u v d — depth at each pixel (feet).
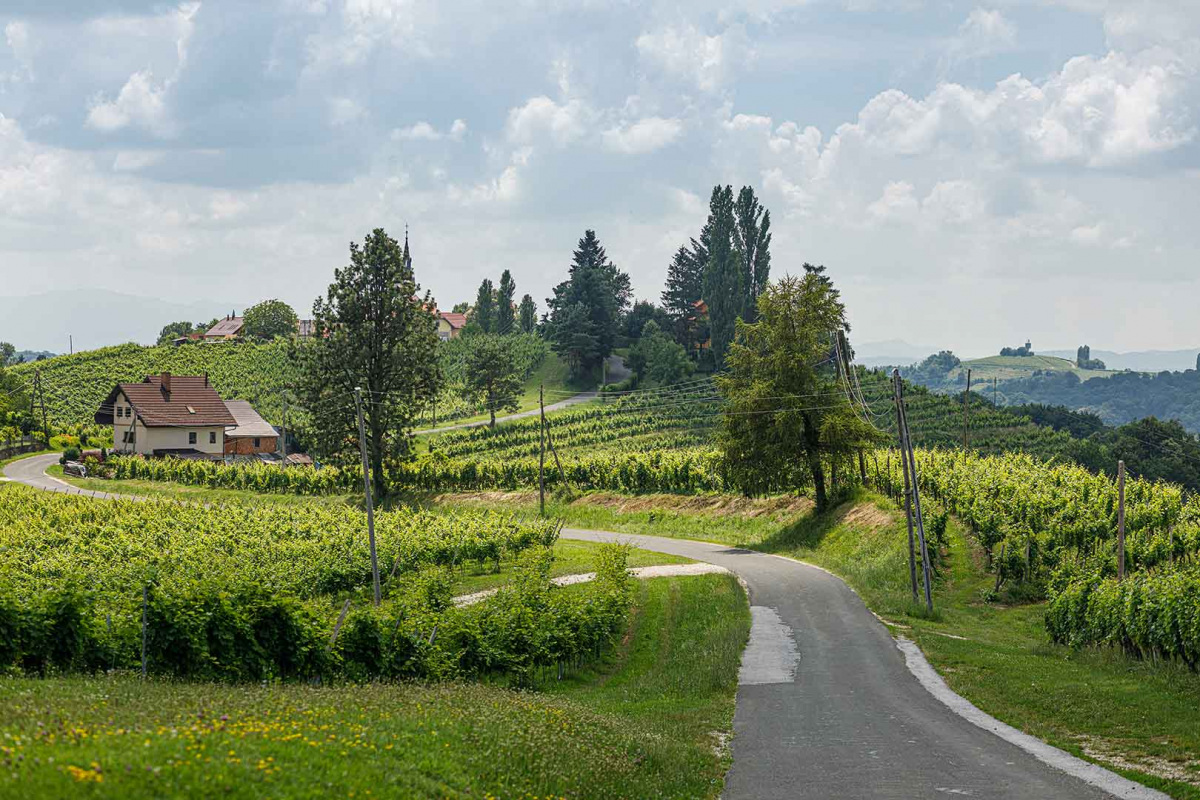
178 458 336.90
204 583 78.13
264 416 455.22
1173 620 94.94
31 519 199.62
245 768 35.06
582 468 281.95
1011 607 146.41
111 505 212.64
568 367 544.62
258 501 284.41
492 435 396.57
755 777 57.52
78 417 457.27
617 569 129.49
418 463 307.17
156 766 33.19
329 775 37.06
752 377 220.84
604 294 550.77
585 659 106.11
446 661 86.58
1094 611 111.86
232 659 74.74
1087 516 168.86
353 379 264.93
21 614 71.00
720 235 474.49
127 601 80.07
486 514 244.01
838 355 214.28
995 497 189.26
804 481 218.38
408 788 38.37
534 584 111.04
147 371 529.86
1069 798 52.54
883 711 78.64
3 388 451.12
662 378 479.00
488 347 445.78
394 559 153.99
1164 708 74.90
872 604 138.92
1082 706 76.48
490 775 43.80
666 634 120.06
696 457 269.85
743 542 218.38
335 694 58.29
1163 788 54.60
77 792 29.76
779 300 220.23
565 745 52.16
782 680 92.94
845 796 53.11
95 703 46.88
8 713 41.01
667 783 51.88
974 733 70.33
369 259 268.00
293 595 81.25
